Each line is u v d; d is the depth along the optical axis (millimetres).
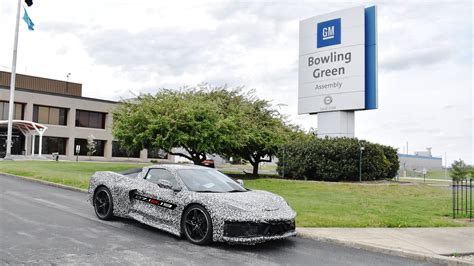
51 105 52594
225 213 7199
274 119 26312
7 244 6992
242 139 23609
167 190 8258
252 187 18797
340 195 16703
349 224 9797
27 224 8633
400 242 8148
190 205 7699
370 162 22125
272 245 7770
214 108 23516
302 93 24766
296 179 23125
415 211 12555
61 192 14523
